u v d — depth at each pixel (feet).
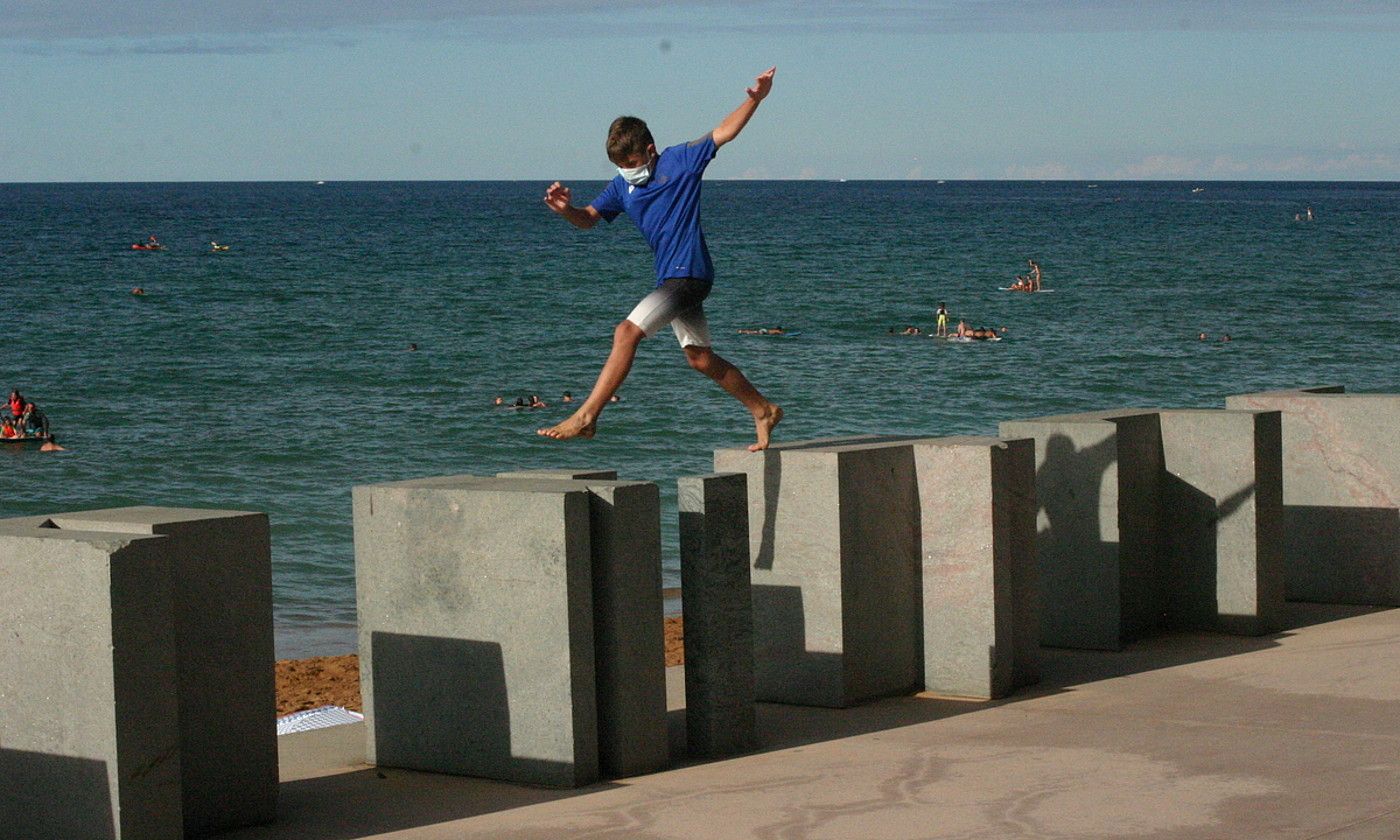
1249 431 26.53
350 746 21.63
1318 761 18.31
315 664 35.04
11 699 15.37
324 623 45.19
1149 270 243.81
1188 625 27.40
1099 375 117.50
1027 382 113.50
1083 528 26.16
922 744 20.11
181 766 16.38
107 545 14.62
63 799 15.10
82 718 14.89
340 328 152.05
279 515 64.75
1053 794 17.30
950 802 17.15
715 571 19.89
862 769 18.85
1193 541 27.22
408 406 100.53
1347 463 29.45
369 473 77.10
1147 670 24.38
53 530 15.79
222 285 207.92
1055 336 145.69
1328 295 191.83
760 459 22.88
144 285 205.87
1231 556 26.84
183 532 16.46
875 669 23.08
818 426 91.81
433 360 126.00
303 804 18.28
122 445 84.53
